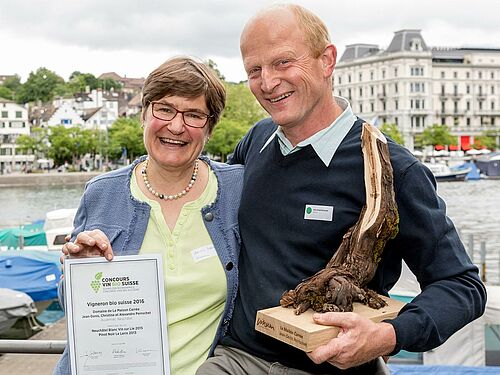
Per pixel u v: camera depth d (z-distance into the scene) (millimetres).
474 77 107812
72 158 84562
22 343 2941
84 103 113125
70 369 2275
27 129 98062
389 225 2082
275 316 1994
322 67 2252
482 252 18094
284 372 2275
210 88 2449
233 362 2367
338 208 2223
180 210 2531
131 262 2266
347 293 2010
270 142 2463
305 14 2229
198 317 2500
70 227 22281
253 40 2232
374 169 2117
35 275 14023
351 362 1894
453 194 53281
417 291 6676
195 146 2479
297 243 2264
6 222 38031
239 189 2572
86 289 2258
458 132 106875
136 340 2277
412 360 8188
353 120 2330
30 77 126000
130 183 2582
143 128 2521
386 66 104750
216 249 2496
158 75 2418
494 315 8094
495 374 5246
